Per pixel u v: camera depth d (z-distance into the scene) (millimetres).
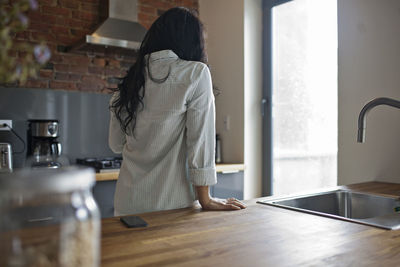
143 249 764
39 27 2785
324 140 2590
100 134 3002
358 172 2084
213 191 2814
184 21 1321
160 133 1259
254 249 771
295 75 2834
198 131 1221
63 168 454
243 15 3031
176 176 1273
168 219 1045
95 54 3002
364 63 2061
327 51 2561
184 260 697
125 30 2799
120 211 1321
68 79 2898
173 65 1261
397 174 1893
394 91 1914
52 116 2793
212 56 3375
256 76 3100
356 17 2104
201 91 1237
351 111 2129
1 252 373
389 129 1928
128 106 1320
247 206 1254
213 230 924
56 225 397
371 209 1563
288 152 2895
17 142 2660
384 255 741
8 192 372
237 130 3088
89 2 2984
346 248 785
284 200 1433
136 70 1299
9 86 2643
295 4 2840
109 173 2395
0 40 423
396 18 1905
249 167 3051
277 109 3008
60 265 400
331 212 1632
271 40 3070
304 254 743
